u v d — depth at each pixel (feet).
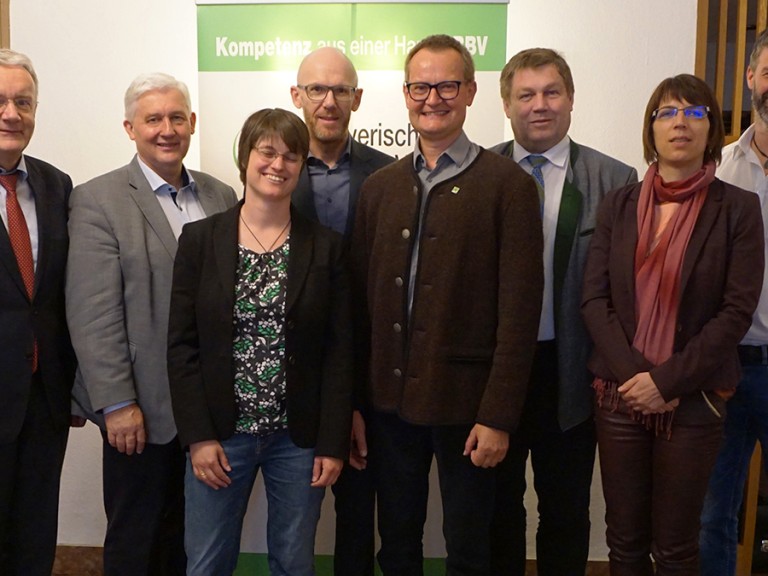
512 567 7.05
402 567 6.08
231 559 5.97
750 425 6.93
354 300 6.07
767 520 8.99
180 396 5.57
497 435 5.44
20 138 5.87
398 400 5.71
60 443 6.29
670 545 5.59
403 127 8.20
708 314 5.52
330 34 8.09
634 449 5.69
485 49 8.07
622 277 5.69
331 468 5.64
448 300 5.49
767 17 8.52
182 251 5.71
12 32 8.70
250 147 5.52
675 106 5.57
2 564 6.18
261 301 5.49
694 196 5.60
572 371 6.28
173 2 8.56
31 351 5.92
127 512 6.37
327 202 7.17
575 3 8.37
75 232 6.16
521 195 5.52
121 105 8.73
